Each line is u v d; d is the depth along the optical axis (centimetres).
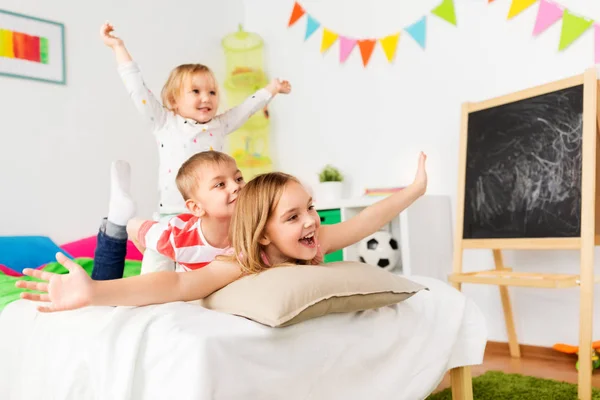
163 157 192
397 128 280
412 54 274
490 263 249
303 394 92
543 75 232
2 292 148
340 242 122
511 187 216
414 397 111
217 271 104
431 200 251
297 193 104
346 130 301
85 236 275
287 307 88
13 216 253
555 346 219
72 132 273
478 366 212
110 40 188
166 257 135
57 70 269
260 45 340
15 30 257
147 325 86
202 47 331
